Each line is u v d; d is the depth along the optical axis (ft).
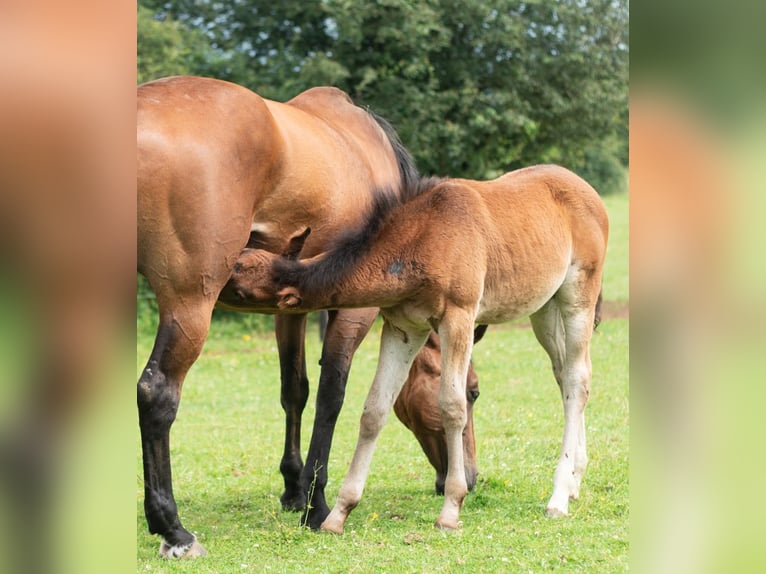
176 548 16.88
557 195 21.79
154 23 59.41
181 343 16.40
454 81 64.28
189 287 16.35
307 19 62.03
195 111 16.42
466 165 66.59
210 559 16.88
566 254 21.34
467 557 16.96
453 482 19.11
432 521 19.84
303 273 17.28
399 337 19.45
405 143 61.05
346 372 20.36
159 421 16.34
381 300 18.33
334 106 21.39
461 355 18.94
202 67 62.08
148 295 55.67
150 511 16.57
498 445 27.58
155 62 59.82
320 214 19.07
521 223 20.39
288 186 18.25
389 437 29.84
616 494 21.70
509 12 64.23
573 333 21.50
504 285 20.01
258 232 18.40
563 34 64.64
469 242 19.01
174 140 15.89
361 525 19.66
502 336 52.21
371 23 60.39
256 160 17.20
